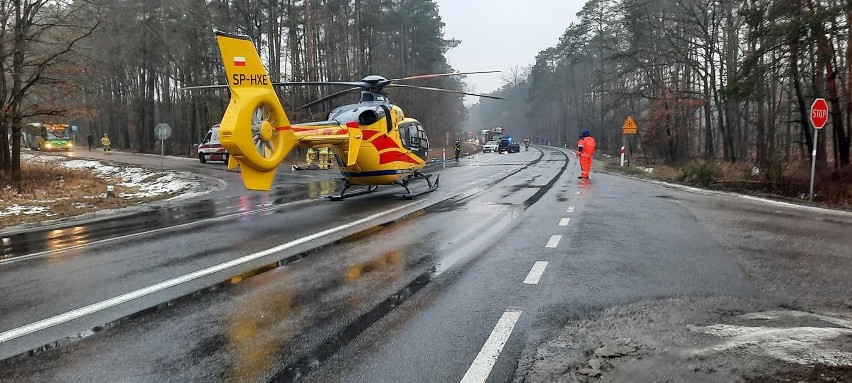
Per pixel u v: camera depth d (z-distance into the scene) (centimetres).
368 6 4875
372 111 1395
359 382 360
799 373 348
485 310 502
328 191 1764
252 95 1023
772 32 1867
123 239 957
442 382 356
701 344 403
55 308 544
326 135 1231
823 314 473
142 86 5291
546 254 740
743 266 658
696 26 3541
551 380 352
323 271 673
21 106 2389
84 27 2322
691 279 598
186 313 518
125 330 473
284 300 553
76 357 416
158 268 716
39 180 2506
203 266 719
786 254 726
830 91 1939
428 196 1528
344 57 4603
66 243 941
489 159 4166
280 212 1262
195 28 3903
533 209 1211
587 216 1091
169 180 2492
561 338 425
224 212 1303
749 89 1992
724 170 2056
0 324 497
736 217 1069
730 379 342
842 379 337
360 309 516
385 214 1171
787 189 1578
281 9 3975
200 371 384
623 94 3712
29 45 2278
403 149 1512
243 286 611
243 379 369
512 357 392
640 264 673
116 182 2581
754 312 480
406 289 582
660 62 3581
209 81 4206
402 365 385
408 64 6266
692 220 1030
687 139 3738
